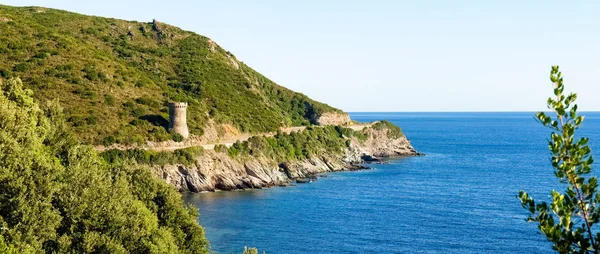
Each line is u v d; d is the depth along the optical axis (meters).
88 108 101.06
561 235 12.98
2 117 44.06
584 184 12.98
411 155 175.75
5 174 35.12
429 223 76.50
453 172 133.50
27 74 103.56
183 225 48.72
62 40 121.94
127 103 108.38
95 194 38.44
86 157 52.72
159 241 40.09
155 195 49.31
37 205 34.31
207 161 102.69
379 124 180.50
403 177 123.38
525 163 155.38
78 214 36.72
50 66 109.25
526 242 66.56
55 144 55.53
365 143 168.62
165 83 138.12
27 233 32.53
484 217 80.50
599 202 12.84
